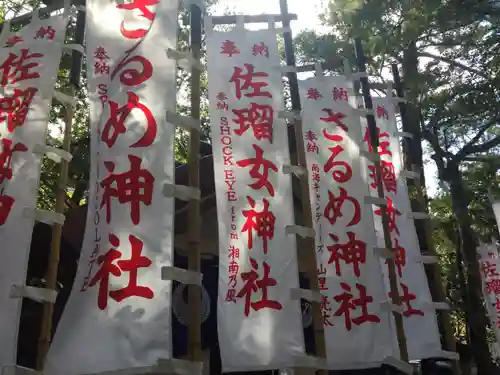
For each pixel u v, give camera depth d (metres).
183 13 11.66
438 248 18.14
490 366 12.88
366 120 9.48
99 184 6.11
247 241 6.75
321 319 6.77
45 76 6.84
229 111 7.33
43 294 5.88
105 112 6.40
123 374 5.23
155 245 5.77
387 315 7.36
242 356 6.20
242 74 7.54
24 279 5.80
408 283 8.84
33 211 6.09
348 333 7.23
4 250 5.96
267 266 6.66
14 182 6.30
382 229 8.89
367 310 7.38
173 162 6.13
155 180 6.03
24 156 6.41
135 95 6.43
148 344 5.35
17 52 7.12
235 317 6.40
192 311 5.74
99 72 6.63
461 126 14.45
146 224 5.86
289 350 6.28
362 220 7.89
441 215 18.86
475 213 17.52
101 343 5.38
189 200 6.20
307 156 8.24
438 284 9.56
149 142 6.20
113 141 6.24
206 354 8.98
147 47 6.70
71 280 8.88
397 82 10.79
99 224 5.95
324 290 7.48
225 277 6.58
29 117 6.61
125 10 6.91
